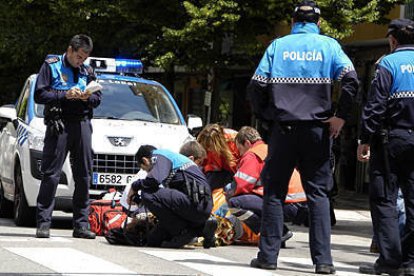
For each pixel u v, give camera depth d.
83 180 9.33
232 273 6.98
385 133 7.48
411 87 7.48
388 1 19.34
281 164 7.25
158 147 11.19
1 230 10.13
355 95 7.14
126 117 11.92
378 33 20.77
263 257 7.34
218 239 9.55
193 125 12.32
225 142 10.38
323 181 7.27
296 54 7.17
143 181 8.98
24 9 21.62
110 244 8.92
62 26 21.06
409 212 7.59
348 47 22.73
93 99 9.12
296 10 7.33
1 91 26.14
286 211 9.68
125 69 13.06
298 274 7.16
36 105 11.84
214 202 10.03
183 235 9.04
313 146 7.19
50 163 9.07
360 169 23.95
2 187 12.84
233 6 18.27
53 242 8.56
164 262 7.51
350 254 9.81
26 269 6.69
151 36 20.14
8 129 12.76
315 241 7.25
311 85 7.14
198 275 6.82
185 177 9.03
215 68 20.09
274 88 7.16
